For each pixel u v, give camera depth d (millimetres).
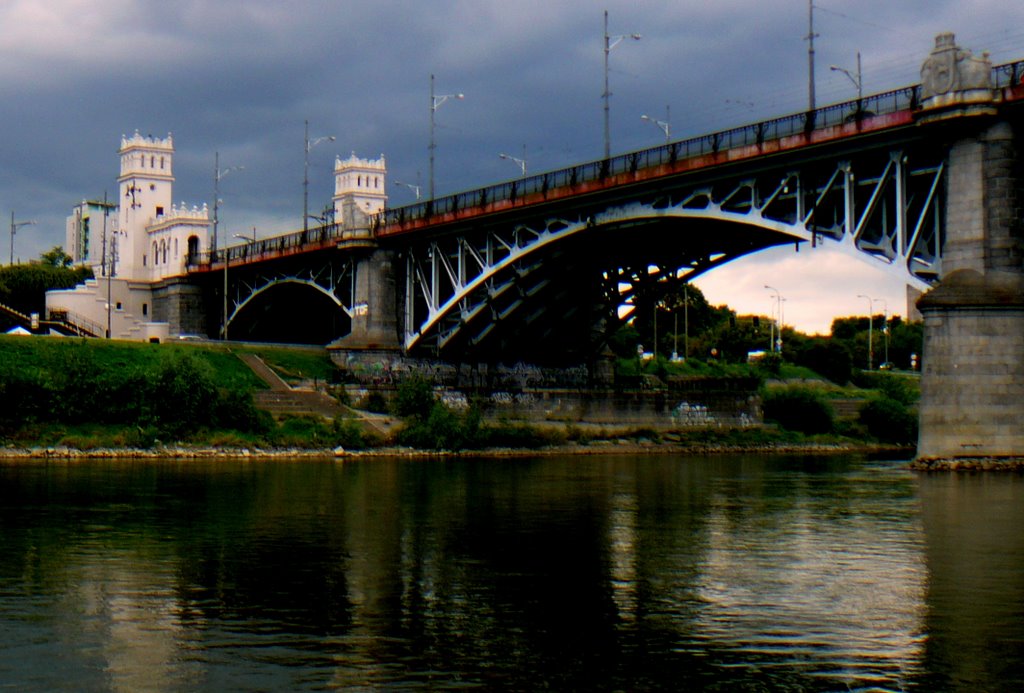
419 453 79938
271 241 114438
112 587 28875
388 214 95875
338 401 88250
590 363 102625
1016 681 21422
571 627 25094
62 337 87062
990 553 34344
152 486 52781
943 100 57625
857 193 66625
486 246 87688
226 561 32531
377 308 97562
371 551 34406
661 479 60125
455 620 25656
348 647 23406
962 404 58250
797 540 36969
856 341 183000
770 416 103625
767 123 64875
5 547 34594
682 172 68938
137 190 145750
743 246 78812
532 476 61750
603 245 82438
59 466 64750
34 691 20625
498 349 97875
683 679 21469
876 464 74188
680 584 29641
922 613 26406
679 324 173125
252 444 76688
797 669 22094
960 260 58750
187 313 133125
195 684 21016
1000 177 57844
